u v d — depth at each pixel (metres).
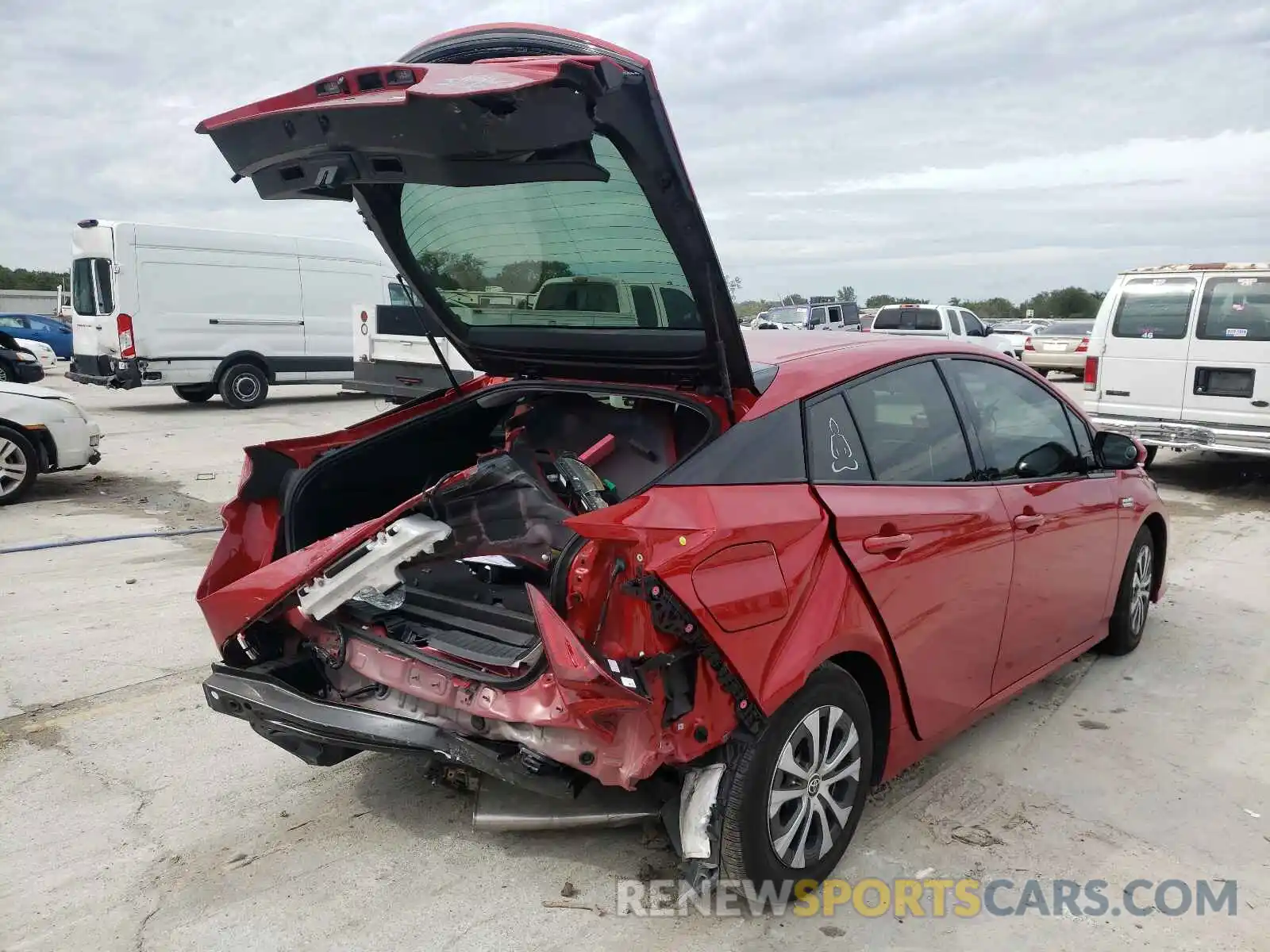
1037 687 4.62
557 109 2.21
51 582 6.20
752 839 2.69
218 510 8.55
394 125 2.39
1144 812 3.46
